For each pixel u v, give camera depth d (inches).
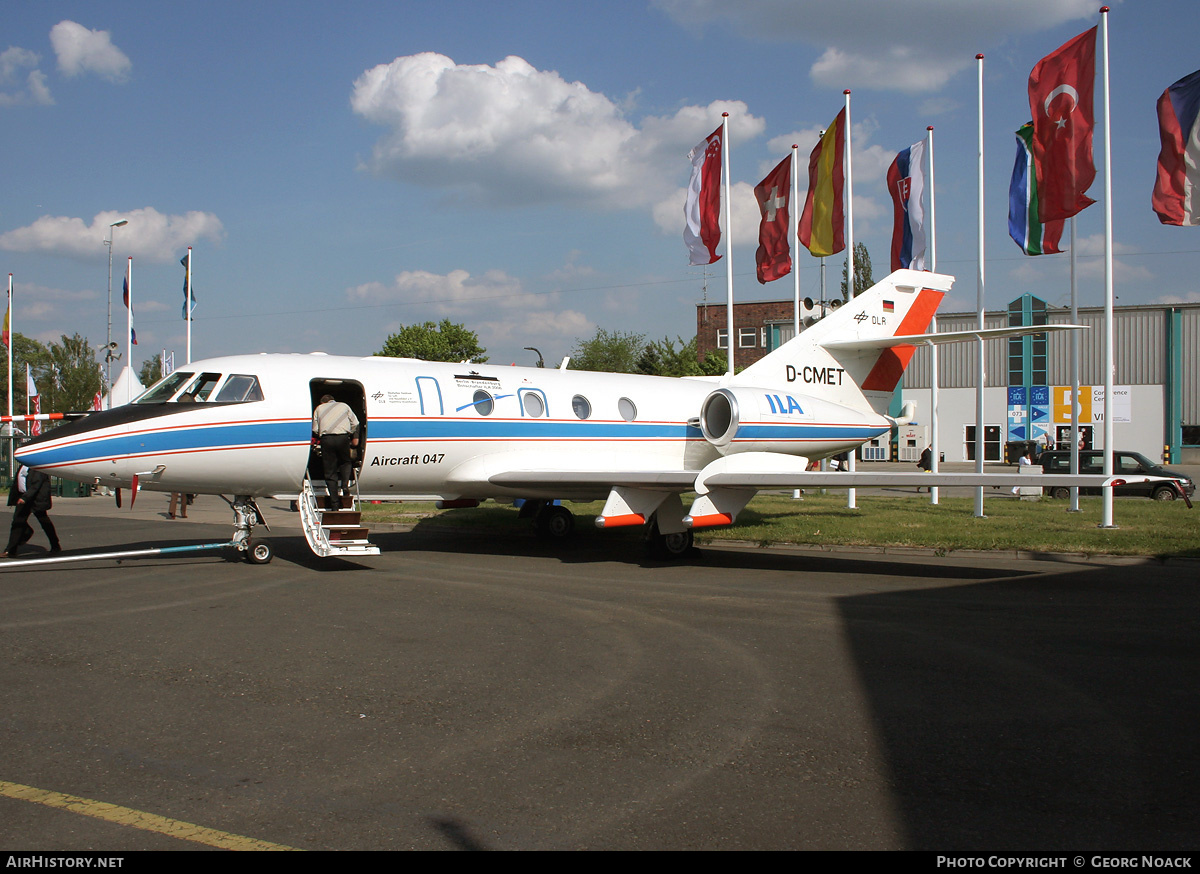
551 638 296.7
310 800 164.7
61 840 147.9
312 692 233.1
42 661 264.8
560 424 555.5
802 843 147.5
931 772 179.2
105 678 246.4
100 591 386.3
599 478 485.4
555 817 157.5
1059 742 196.9
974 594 386.0
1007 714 217.0
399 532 664.4
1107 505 631.2
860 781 174.4
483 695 231.1
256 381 460.8
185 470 438.9
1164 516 717.3
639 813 159.5
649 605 357.7
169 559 500.1
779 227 805.9
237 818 156.9
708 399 603.2
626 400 598.5
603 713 216.5
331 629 309.3
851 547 553.0
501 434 527.2
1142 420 1797.5
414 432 492.7
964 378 1897.1
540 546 580.4
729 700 227.6
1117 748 193.0
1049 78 623.5
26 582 411.5
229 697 228.8
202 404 444.8
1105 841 148.3
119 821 155.6
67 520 810.2
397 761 184.4
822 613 341.7
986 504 880.9
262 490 472.4
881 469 1739.7
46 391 2066.9
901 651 280.5
